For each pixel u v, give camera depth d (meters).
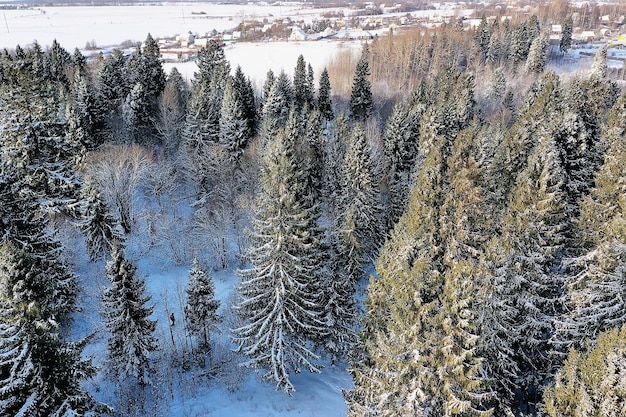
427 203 24.22
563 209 25.84
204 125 54.19
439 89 76.19
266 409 26.61
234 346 32.59
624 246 21.97
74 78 64.62
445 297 16.28
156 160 56.16
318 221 46.72
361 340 22.14
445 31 114.69
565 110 36.25
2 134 34.72
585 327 22.81
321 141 51.22
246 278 27.80
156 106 66.00
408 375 17.59
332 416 26.52
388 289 20.02
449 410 16.33
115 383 28.33
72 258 39.72
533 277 24.19
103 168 44.59
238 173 49.69
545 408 17.16
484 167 27.78
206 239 46.06
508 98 74.19
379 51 109.81
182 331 34.62
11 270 16.05
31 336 16.31
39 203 34.62
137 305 26.03
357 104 75.44
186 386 28.73
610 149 28.69
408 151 55.44
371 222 41.53
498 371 20.88
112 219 39.91
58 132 38.66
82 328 33.56
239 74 65.69
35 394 16.52
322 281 28.56
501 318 21.47
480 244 25.41
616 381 14.04
